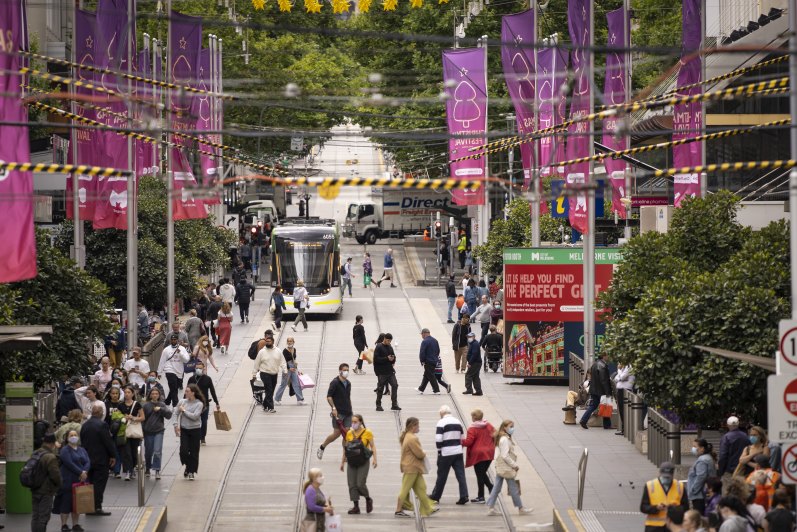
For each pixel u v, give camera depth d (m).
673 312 59.34
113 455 57.59
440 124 162.50
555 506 60.78
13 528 54.16
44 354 70.50
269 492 65.50
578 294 97.38
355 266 194.00
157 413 66.50
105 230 119.69
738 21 121.69
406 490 59.91
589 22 84.12
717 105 112.75
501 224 139.38
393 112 161.75
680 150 80.12
